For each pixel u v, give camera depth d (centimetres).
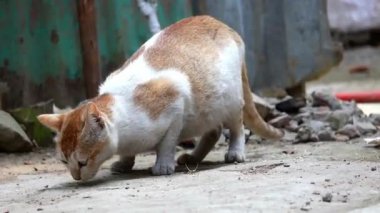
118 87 527
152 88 526
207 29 576
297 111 841
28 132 750
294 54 910
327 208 384
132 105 521
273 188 434
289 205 392
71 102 805
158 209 396
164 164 538
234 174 499
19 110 756
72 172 502
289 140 726
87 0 758
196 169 556
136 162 631
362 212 372
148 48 556
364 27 1758
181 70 542
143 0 809
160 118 527
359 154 597
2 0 773
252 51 892
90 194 460
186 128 557
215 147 710
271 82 912
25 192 495
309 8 907
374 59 1678
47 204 442
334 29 1761
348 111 792
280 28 906
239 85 585
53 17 793
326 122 764
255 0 895
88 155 496
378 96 1082
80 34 769
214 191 437
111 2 812
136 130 520
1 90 777
